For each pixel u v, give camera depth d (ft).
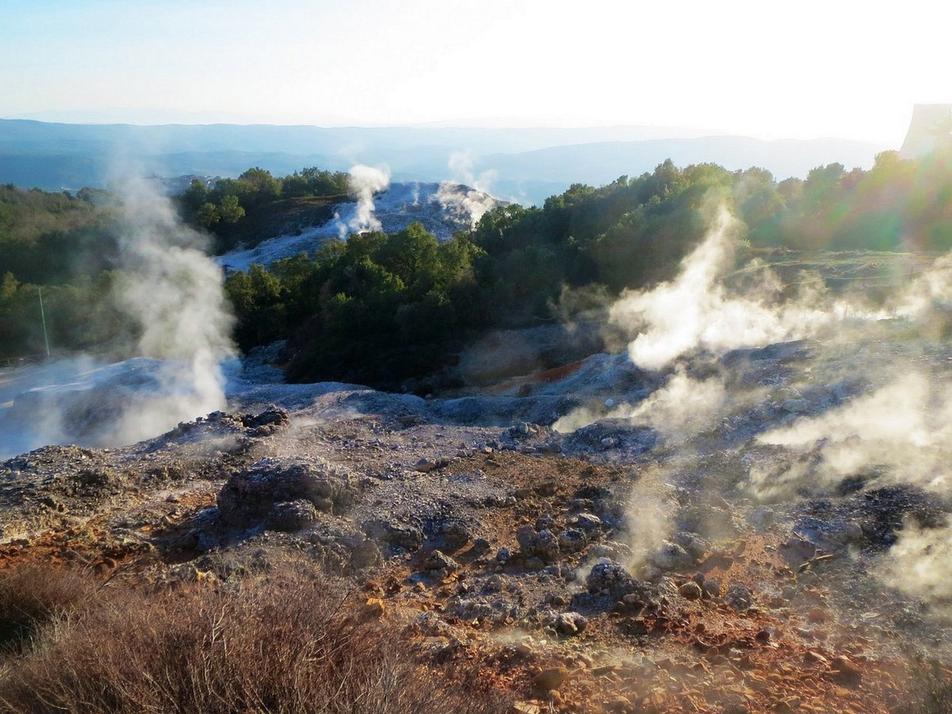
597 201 159.53
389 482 35.78
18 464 40.60
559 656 18.24
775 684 16.24
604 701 15.74
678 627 19.94
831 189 146.51
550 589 23.99
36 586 20.81
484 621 21.54
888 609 20.53
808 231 134.41
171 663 13.33
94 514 34.91
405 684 13.61
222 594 17.03
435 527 30.25
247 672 12.80
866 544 25.23
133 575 25.61
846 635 19.13
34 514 33.53
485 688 16.07
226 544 29.25
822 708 14.96
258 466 32.42
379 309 122.83
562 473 37.96
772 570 24.13
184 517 34.01
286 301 158.40
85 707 13.00
